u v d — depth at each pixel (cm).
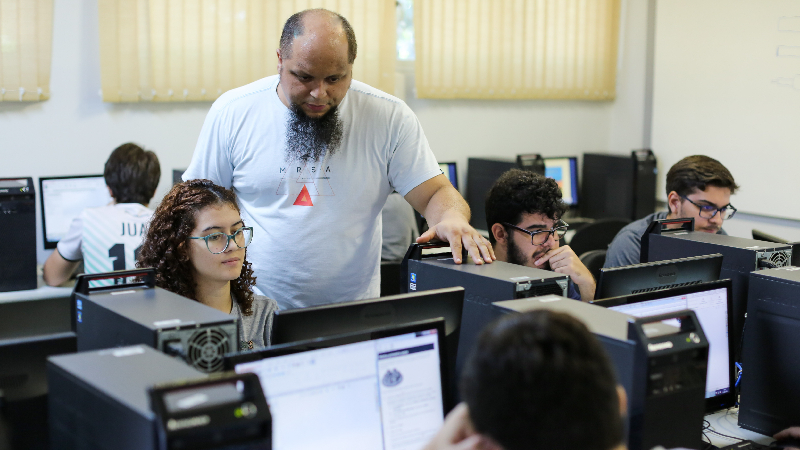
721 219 247
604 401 66
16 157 342
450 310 137
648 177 468
